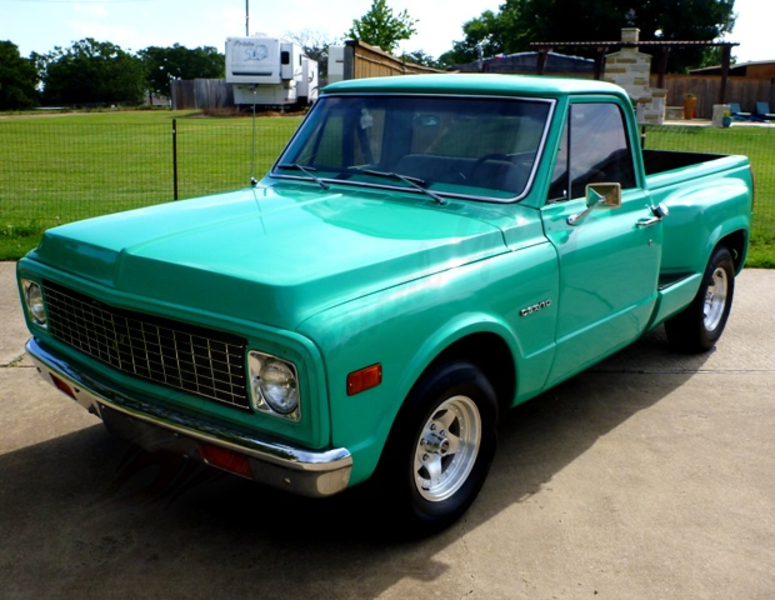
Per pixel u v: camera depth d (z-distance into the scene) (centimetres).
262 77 3572
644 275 459
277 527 355
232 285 285
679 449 442
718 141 2180
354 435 286
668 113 3472
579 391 525
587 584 320
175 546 338
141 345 314
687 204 521
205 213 370
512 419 480
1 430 441
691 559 338
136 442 329
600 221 418
